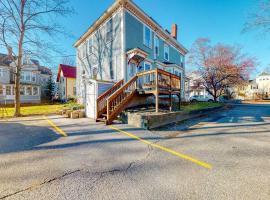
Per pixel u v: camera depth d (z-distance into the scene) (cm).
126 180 238
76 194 203
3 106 1962
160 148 393
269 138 488
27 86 2619
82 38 1675
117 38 1183
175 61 1906
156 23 1414
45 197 196
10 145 402
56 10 1179
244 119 884
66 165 288
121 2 1111
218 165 294
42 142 429
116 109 738
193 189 216
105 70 1321
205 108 1134
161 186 223
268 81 4222
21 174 252
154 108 939
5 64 2381
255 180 240
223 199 196
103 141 443
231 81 2145
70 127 624
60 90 3094
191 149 387
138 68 1252
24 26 1142
